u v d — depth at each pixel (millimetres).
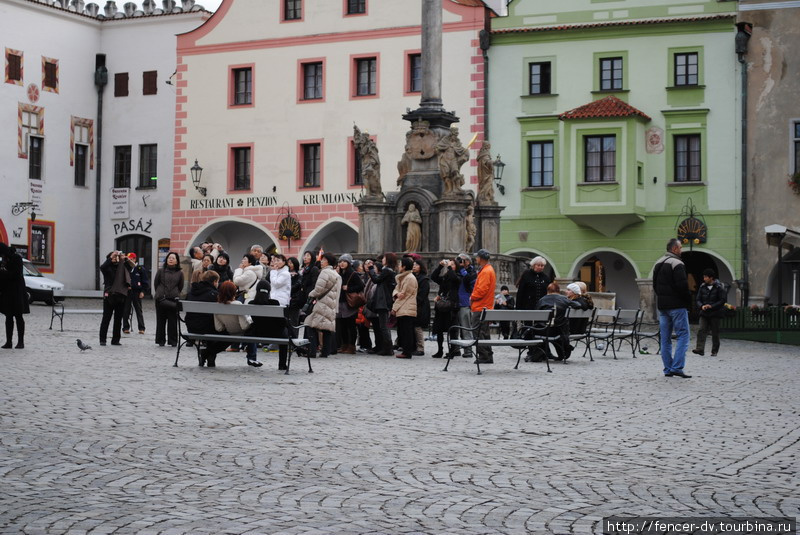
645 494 9359
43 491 9078
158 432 12250
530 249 48844
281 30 52969
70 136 57969
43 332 29078
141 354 22406
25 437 11680
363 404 15133
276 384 17344
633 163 46781
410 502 8914
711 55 47188
